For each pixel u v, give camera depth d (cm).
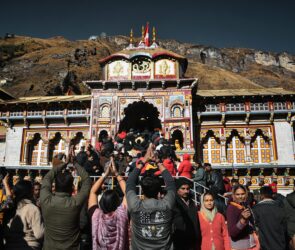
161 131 2066
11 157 2333
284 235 611
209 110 2266
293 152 2122
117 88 2153
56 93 4881
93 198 488
